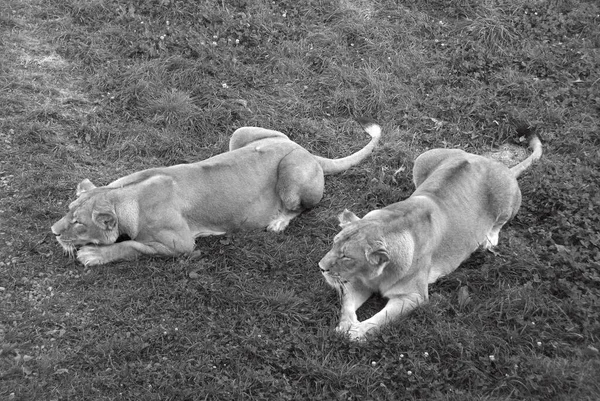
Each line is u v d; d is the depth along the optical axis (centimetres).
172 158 988
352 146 1055
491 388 702
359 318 781
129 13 1186
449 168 861
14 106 1010
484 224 875
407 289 778
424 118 1109
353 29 1234
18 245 810
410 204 795
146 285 783
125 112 1039
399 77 1180
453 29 1272
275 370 703
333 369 703
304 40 1202
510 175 890
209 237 860
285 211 902
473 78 1184
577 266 834
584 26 1292
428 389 695
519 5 1316
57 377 670
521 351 739
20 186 891
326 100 1124
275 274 823
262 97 1109
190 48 1145
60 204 876
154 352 710
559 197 944
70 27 1158
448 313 783
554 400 695
